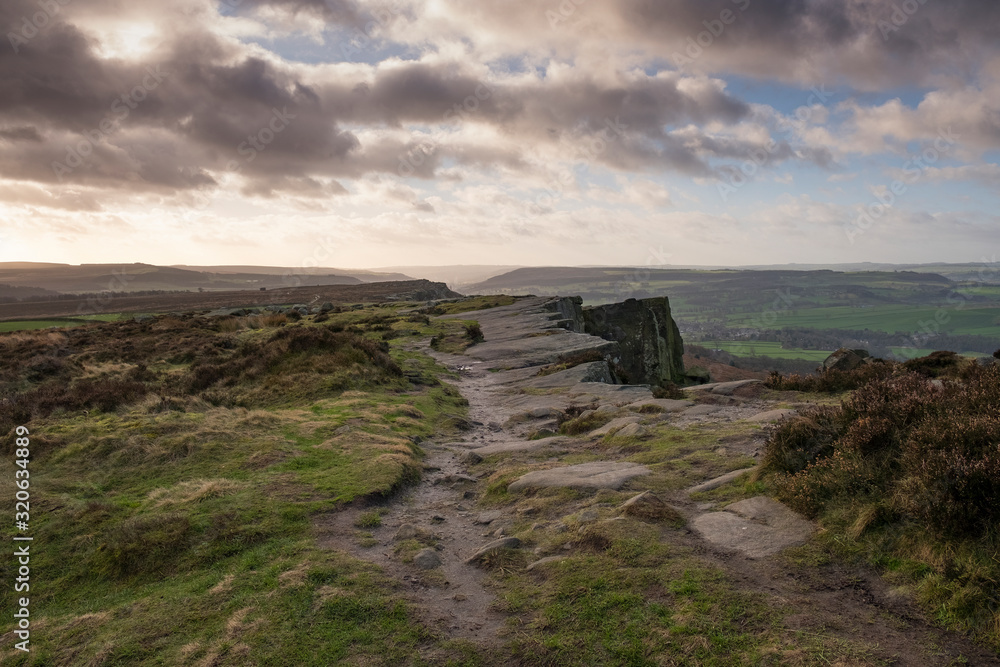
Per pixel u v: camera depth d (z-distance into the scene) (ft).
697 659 14.84
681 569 18.89
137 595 20.71
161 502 27.94
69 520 26.48
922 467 19.35
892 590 16.81
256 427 41.86
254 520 25.66
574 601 17.94
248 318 153.38
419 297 432.25
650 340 205.16
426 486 33.01
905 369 47.16
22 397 53.06
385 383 62.18
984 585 15.56
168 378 69.67
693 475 28.43
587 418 45.85
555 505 26.40
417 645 16.55
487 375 84.94
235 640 16.94
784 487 23.65
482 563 21.76
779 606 16.55
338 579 20.22
